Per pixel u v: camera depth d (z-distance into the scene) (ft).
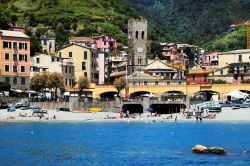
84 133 536.83
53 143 441.68
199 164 328.70
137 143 446.60
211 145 428.97
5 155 364.17
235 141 460.55
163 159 349.61
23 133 524.93
